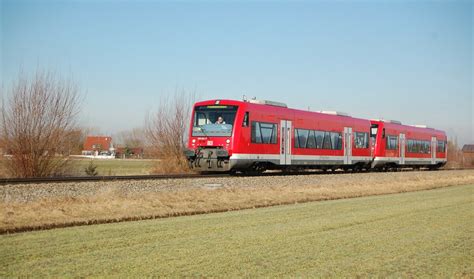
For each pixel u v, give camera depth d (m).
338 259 10.15
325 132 32.47
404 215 17.09
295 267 9.41
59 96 25.33
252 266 9.41
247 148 26.19
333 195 23.41
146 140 34.72
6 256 9.82
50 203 15.71
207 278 8.59
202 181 22.41
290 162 29.27
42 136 24.75
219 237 12.20
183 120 33.97
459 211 18.47
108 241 11.40
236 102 26.36
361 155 36.50
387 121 41.41
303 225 14.36
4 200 15.70
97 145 90.69
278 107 28.75
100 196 17.30
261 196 20.91
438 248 11.46
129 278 8.48
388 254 10.72
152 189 19.91
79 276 8.52
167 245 11.14
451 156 77.44
